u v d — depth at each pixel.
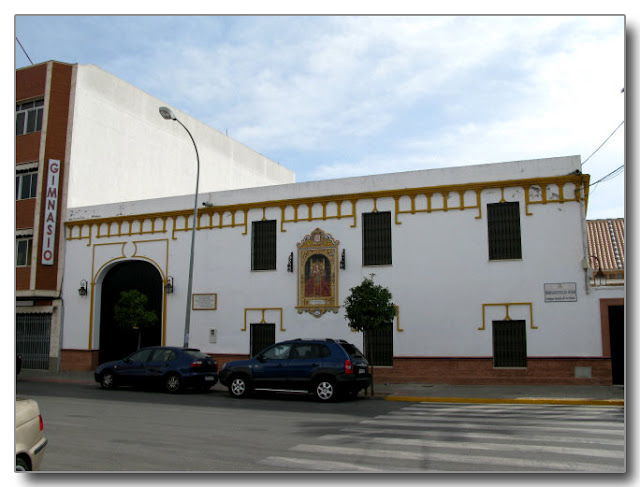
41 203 25.16
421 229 19.28
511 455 7.89
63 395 16.61
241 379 16.05
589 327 17.08
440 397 15.38
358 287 17.42
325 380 15.08
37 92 26.12
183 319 22.72
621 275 23.89
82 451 8.27
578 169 17.72
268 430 10.20
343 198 20.42
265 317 21.17
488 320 18.12
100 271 24.62
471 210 18.75
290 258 20.97
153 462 7.54
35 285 24.61
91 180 26.86
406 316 19.08
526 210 18.11
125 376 18.05
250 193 22.16
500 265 18.20
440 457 7.79
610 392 15.68
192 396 16.52
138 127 29.98
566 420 11.38
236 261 22.02
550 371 17.27
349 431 10.06
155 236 23.78
